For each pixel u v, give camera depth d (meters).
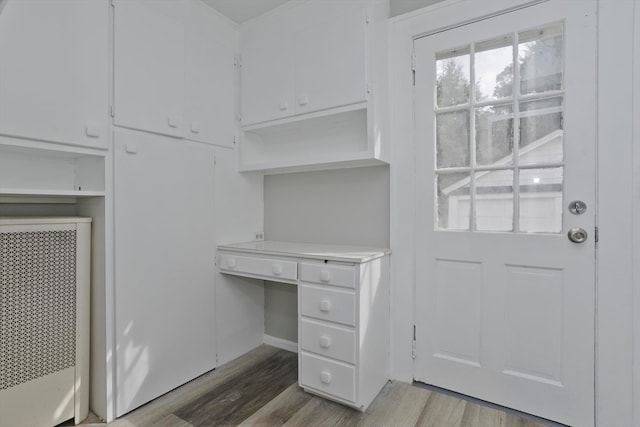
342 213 2.06
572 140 1.41
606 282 1.35
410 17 1.77
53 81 1.30
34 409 1.34
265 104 2.03
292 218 2.27
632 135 1.30
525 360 1.52
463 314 1.67
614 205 1.33
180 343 1.78
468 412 1.54
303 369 1.69
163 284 1.70
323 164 1.91
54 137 1.30
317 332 1.63
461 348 1.68
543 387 1.48
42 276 1.37
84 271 1.49
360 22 1.68
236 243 2.15
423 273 1.77
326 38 1.78
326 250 1.80
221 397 1.68
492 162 1.60
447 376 1.72
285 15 1.94
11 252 1.28
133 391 1.56
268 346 2.34
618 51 1.32
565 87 1.42
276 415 1.53
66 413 1.43
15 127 1.20
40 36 1.26
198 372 1.88
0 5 1.15
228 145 2.09
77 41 1.37
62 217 1.51
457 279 1.68
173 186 1.75
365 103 1.68
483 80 1.61
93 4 1.42
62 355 1.42
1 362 1.26
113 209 1.50
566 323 1.43
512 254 1.54
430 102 1.74
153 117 1.65
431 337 1.75
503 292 1.57
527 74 1.51
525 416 1.51
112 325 1.49
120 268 1.51
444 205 1.73
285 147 2.25
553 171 1.46
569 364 1.43
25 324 1.32
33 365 1.34
